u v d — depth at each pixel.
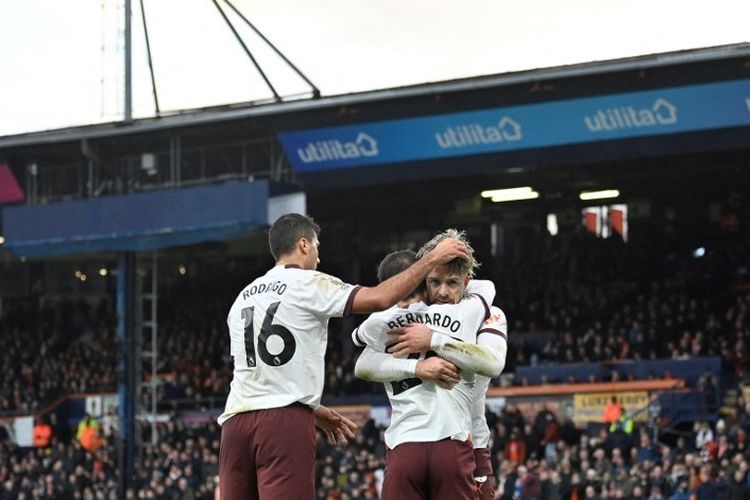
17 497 40.41
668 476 30.05
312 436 8.84
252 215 39.62
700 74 34.09
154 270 43.28
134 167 43.16
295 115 39.09
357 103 37.84
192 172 43.38
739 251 46.69
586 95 35.56
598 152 36.53
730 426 34.44
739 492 28.20
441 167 38.53
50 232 42.84
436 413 9.32
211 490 36.16
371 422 38.69
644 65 34.28
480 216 52.41
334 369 45.09
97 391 49.34
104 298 56.97
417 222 53.72
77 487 40.00
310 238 9.11
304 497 8.72
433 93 36.94
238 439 8.84
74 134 41.75
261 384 8.80
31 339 54.44
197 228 40.56
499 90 36.41
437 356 9.31
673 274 47.50
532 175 45.97
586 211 51.44
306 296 8.77
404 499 9.35
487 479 10.03
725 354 39.62
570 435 36.56
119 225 41.78
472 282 9.76
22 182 44.09
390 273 9.68
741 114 34.25
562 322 45.72
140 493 37.25
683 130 35.09
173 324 53.19
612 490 30.22
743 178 47.09
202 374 47.91
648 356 41.19
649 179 47.09
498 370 9.30
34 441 46.72
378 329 9.45
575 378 40.50
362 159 38.97
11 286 57.31
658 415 36.50
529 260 50.22
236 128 40.84
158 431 42.62
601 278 48.28
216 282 55.28
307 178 40.22
